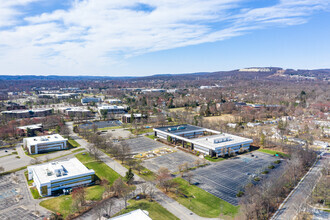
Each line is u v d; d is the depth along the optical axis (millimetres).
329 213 102938
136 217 87125
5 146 199125
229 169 152000
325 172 142375
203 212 103562
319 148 197750
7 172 145750
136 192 121375
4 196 117062
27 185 130125
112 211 103250
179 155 179500
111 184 131500
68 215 100625
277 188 119688
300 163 148000
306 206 105188
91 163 162250
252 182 132375
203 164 160500
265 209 103125
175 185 129375
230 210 104875
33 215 100375
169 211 103812
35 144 180500
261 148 197250
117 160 168125
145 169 151375
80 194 108438
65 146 194875
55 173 126812
